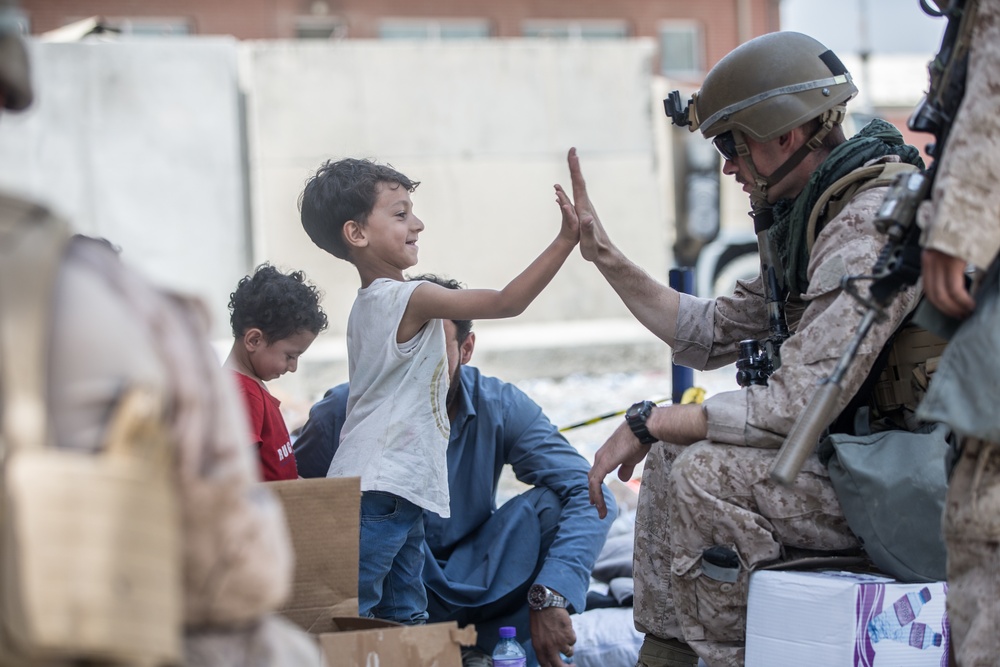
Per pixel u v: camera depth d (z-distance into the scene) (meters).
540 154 31.84
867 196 5.14
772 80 5.45
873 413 5.20
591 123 31.98
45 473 2.29
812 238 5.37
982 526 3.82
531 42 31.86
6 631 2.27
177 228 29.23
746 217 30.23
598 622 6.65
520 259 31.69
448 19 43.38
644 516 5.70
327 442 6.82
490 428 6.84
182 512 2.60
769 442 5.02
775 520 5.02
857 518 4.81
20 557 2.26
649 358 26.77
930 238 3.75
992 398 3.71
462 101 31.50
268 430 5.93
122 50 29.05
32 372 2.37
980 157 3.71
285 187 30.20
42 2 39.41
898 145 5.49
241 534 2.68
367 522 5.72
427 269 31.22
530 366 26.05
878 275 4.27
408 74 31.23
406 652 4.21
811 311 5.14
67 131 28.73
